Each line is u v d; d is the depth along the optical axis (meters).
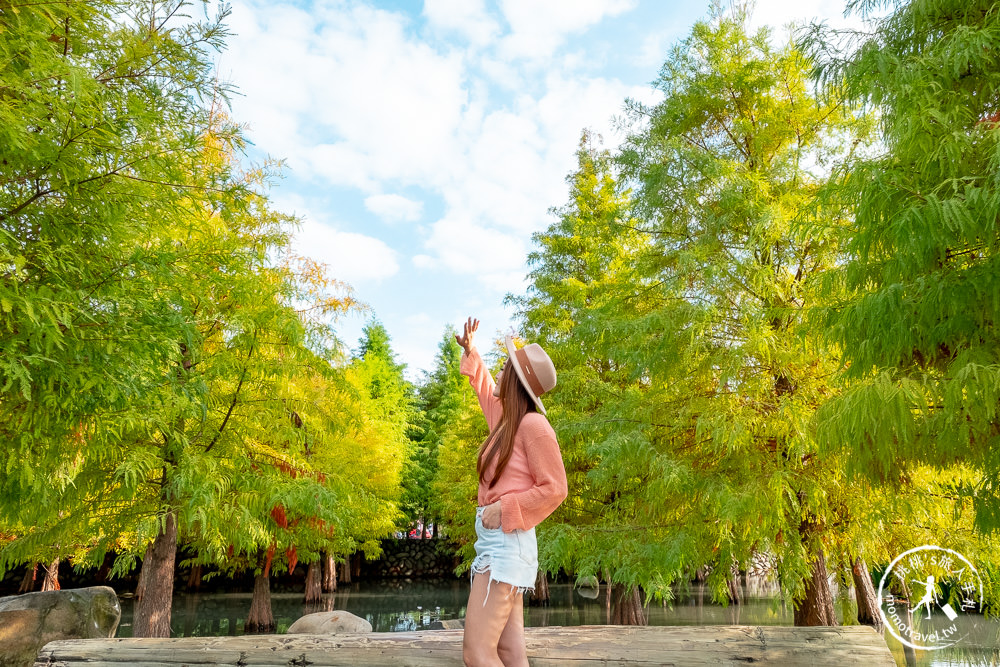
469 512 16.48
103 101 3.59
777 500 6.39
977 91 4.93
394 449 22.06
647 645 2.72
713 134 9.23
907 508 6.54
